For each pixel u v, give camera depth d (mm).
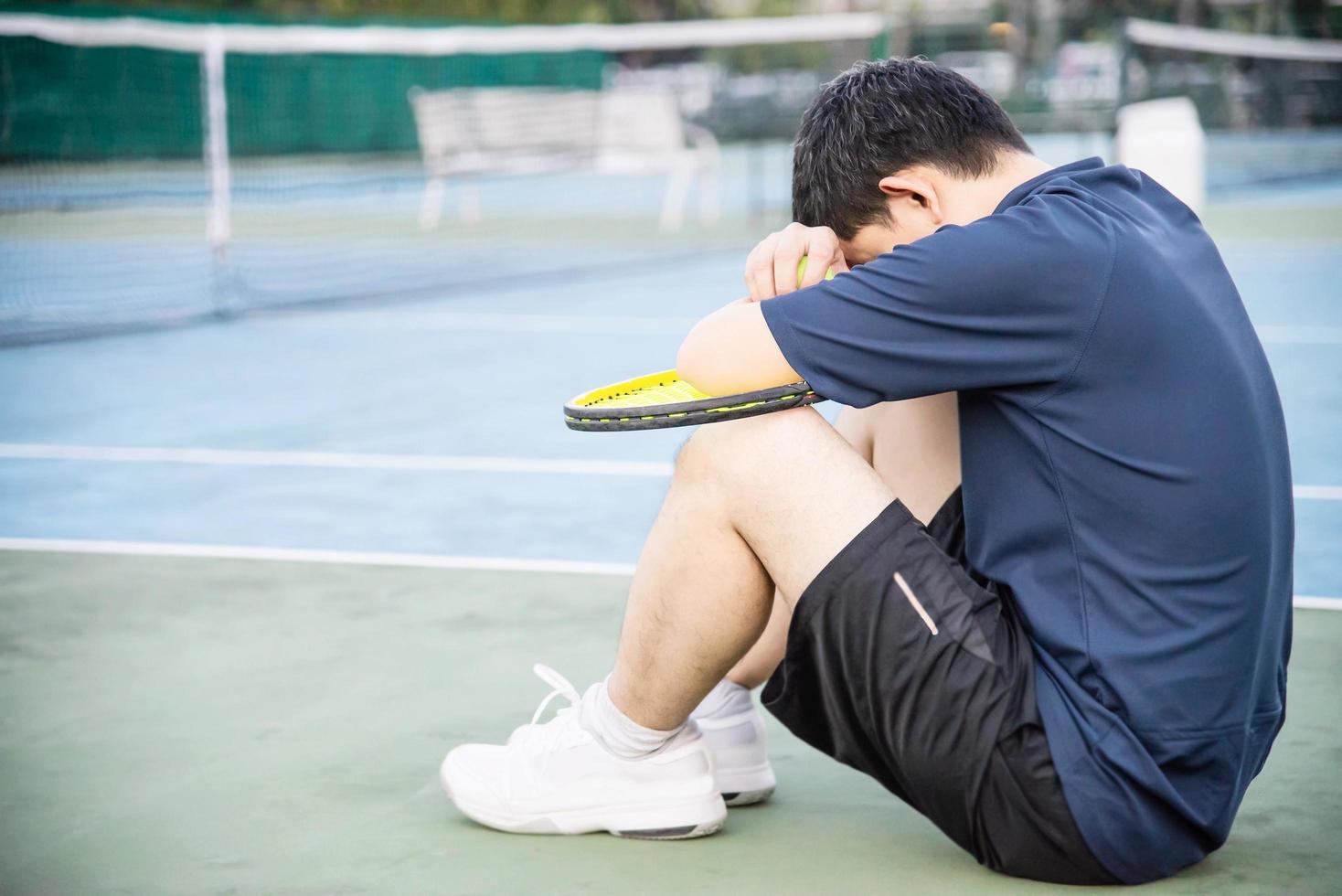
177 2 23844
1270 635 1933
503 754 2230
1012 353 1826
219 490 4883
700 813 2168
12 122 16062
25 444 5730
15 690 2895
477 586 3686
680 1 31062
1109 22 23453
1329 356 7387
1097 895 1958
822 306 1873
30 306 10344
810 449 1901
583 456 5453
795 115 19422
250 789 2387
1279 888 1978
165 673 3006
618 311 9727
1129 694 1838
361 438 5828
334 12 25969
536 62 18422
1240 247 12281
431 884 2027
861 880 2035
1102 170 1963
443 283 11336
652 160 15672
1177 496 1816
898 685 1879
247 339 8789
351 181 18016
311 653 3143
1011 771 1862
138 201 16719
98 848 2152
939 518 2189
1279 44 17875
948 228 1874
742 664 2309
